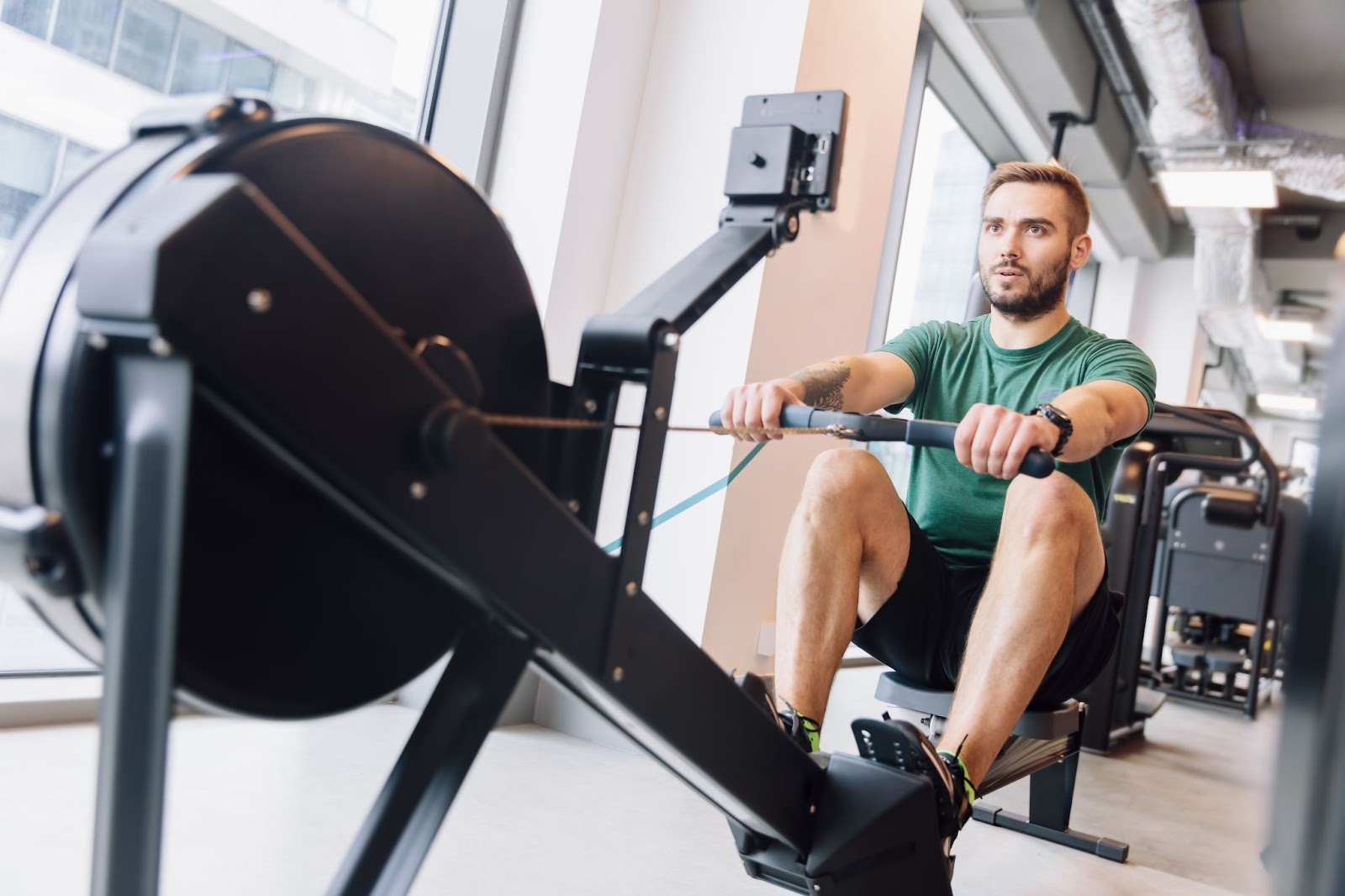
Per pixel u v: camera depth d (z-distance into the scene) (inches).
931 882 41.3
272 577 27.8
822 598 52.9
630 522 32.8
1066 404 51.9
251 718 28.3
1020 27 186.1
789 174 39.7
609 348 34.7
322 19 88.9
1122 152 253.1
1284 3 217.6
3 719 69.3
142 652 22.4
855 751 105.9
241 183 21.4
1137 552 139.7
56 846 51.5
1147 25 184.1
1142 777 121.1
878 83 114.0
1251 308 307.7
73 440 23.6
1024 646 49.8
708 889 57.8
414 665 32.3
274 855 54.2
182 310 20.3
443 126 100.1
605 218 101.0
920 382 70.4
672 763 38.2
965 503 66.8
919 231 210.1
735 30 100.7
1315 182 242.8
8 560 25.2
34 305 24.8
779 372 100.7
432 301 31.3
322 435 23.0
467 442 25.5
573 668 31.4
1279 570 202.5
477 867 56.0
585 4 97.6
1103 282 320.8
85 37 71.5
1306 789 17.3
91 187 26.8
